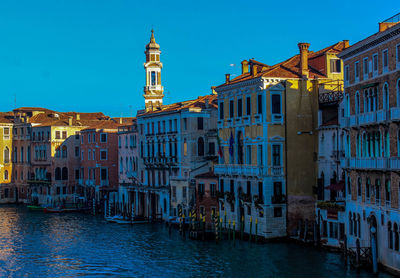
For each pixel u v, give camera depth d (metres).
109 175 91.44
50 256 51.00
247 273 41.34
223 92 58.25
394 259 36.22
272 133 51.22
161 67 105.44
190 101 72.81
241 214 55.56
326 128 49.66
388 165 36.38
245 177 53.97
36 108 110.00
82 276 43.38
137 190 77.62
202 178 61.16
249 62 62.31
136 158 80.56
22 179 104.81
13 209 93.06
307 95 51.81
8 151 106.62
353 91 42.50
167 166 71.44
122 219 71.62
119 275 43.22
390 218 36.66
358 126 41.19
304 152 51.69
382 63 38.00
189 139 66.81
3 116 110.88
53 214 84.25
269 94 51.28
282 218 51.38
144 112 84.31
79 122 101.56
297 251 47.03
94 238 59.88
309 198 51.59
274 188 51.22
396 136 36.25
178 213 66.75
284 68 52.84
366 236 40.47
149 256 49.28
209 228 60.25
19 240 59.62
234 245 51.09
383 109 37.88
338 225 45.34
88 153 94.50
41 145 99.69
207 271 42.75
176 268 44.31
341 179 47.62
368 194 40.28
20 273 44.78
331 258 43.66
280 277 39.69
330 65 52.25
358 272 38.28
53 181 97.19
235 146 56.22
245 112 54.44
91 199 91.25
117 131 92.12
